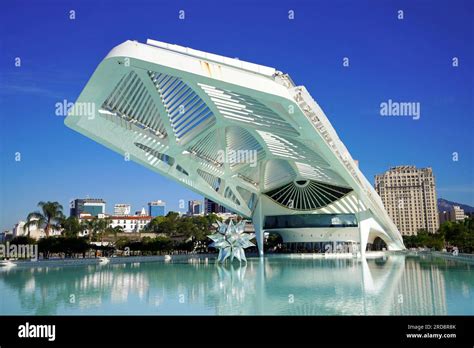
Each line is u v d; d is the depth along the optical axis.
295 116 21.38
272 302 13.66
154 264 34.88
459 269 25.33
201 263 35.69
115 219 122.56
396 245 64.19
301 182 47.66
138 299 14.59
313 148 28.77
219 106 24.27
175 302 13.88
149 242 55.31
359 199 46.84
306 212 49.00
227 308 12.62
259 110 23.19
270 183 47.84
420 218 117.62
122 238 76.31
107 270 28.42
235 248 34.19
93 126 23.84
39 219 52.09
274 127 25.61
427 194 117.75
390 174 121.00
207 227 75.94
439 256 45.22
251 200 52.28
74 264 35.47
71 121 22.64
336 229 48.97
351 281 19.41
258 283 19.22
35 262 33.38
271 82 19.62
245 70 19.36
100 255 55.62
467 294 14.56
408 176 119.69
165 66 17.94
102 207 159.88
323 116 25.22
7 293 16.36
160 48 18.41
